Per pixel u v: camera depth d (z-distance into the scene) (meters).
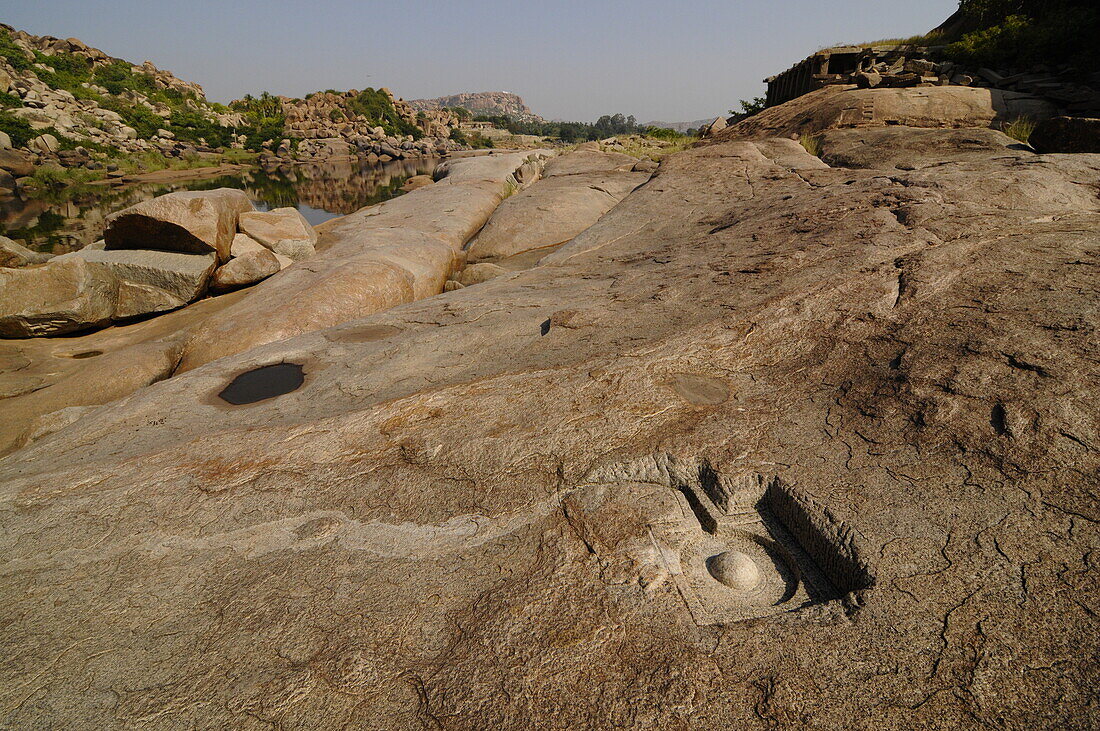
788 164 9.67
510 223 12.38
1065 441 2.34
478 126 128.38
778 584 2.24
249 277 10.05
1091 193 4.99
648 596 2.15
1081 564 1.94
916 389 2.81
